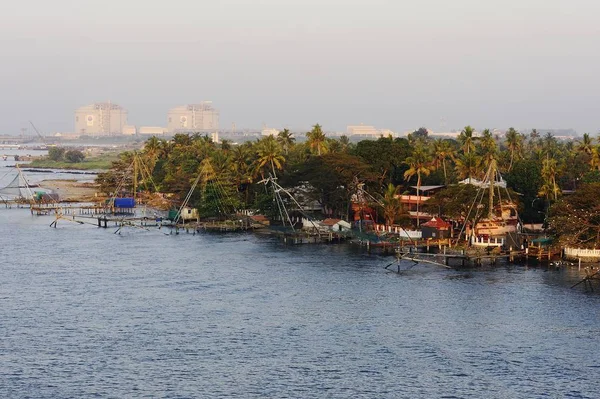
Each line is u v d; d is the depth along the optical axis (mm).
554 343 117312
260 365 108125
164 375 104125
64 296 147125
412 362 109312
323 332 123375
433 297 145500
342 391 98812
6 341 118000
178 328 125375
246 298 145875
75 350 114000
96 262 184500
